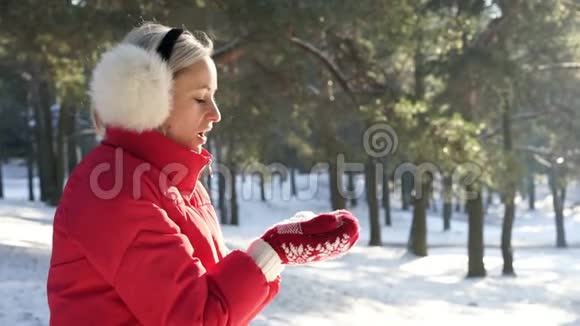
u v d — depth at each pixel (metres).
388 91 21.75
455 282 23.62
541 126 36.00
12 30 15.06
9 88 45.34
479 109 25.36
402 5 17.42
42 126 45.75
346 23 16.64
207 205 2.15
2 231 18.14
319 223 1.89
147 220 1.76
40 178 45.22
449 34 23.44
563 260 33.06
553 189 43.25
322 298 13.96
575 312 17.77
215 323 1.72
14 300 9.38
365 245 36.22
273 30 15.54
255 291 1.81
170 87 1.89
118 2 14.26
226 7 14.91
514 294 21.08
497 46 23.80
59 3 14.39
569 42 25.72
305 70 22.95
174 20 13.70
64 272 1.82
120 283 1.74
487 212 69.00
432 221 59.72
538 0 22.02
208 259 1.95
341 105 24.92
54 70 18.50
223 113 21.64
